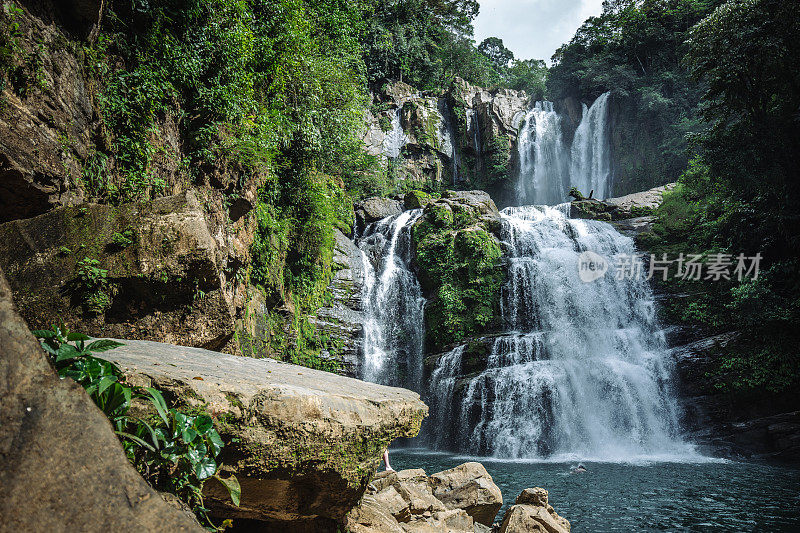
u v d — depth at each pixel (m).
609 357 18.44
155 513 1.30
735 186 19.16
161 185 7.57
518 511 5.06
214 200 9.15
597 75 37.62
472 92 39.50
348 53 19.12
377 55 36.84
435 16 42.22
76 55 6.02
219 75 8.81
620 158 36.06
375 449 2.64
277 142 12.05
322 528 2.92
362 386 3.11
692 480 11.66
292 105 13.80
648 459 15.06
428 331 21.05
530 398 16.92
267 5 11.80
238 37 8.97
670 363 17.66
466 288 21.03
